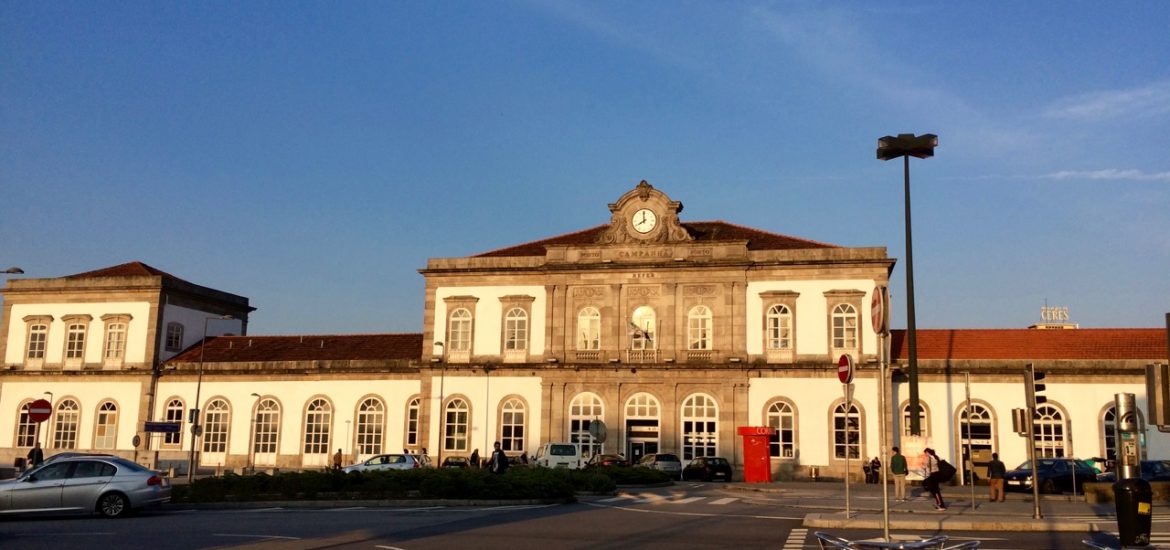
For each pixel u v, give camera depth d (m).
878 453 53.19
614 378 57.22
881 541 13.00
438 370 59.72
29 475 26.52
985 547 19.52
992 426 53.12
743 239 57.06
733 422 55.12
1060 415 52.59
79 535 21.34
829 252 55.38
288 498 31.25
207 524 24.23
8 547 19.05
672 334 56.78
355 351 66.19
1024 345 55.41
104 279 68.19
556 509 29.48
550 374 58.03
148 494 27.06
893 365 54.09
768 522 24.92
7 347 69.25
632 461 56.47
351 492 31.95
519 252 62.28
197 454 61.72
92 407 67.12
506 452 57.97
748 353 55.72
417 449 60.91
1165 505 31.89
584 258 58.69
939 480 29.62
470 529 22.92
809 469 53.88
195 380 66.38
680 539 20.98
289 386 64.88
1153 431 51.38
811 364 54.66
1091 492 32.50
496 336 59.38
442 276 60.62
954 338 57.16
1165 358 52.31
